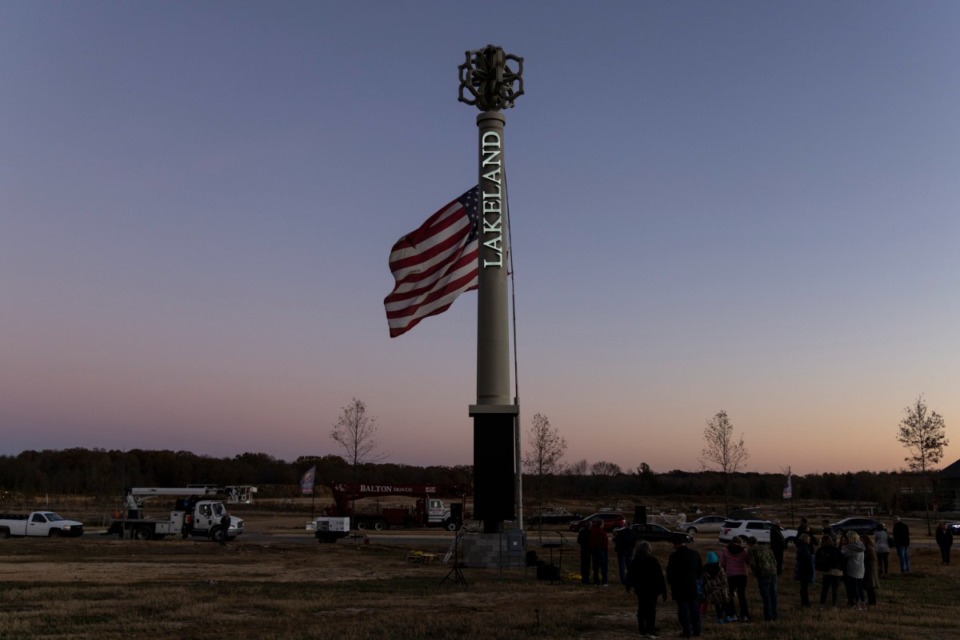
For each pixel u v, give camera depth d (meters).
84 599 21.52
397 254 33.56
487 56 36.38
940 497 86.81
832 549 21.77
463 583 26.34
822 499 134.38
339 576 28.78
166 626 17.53
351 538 50.28
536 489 117.06
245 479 148.50
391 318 33.25
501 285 34.09
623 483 136.75
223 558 35.66
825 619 19.27
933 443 58.31
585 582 27.12
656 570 16.84
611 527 56.47
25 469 122.25
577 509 86.94
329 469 141.75
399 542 47.41
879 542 31.11
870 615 20.09
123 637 16.19
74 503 100.81
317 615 19.52
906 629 18.06
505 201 35.22
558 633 16.95
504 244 34.59
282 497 123.38
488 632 16.78
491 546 31.75
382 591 24.36
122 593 22.64
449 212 34.47
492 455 32.44
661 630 17.66
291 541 48.03
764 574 19.31
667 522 65.19
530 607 21.16
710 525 60.53
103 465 127.00
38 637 15.98
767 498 132.62
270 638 15.85
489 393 33.34
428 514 60.41
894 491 95.38
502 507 32.12
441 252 34.00
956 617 20.05
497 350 33.56
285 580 27.27
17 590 22.89
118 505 88.88
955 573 31.64
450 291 33.84
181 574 28.91
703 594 19.12
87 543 43.62
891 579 29.56
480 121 35.47
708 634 17.16
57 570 29.66
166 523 49.25
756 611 21.02
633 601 22.53
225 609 20.06
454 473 125.81
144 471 136.62
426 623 17.78
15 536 50.31
